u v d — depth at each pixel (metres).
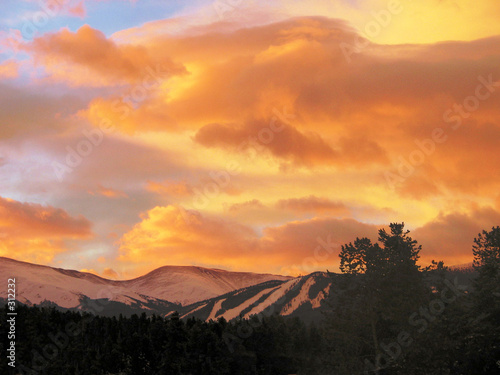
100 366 68.31
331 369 74.19
